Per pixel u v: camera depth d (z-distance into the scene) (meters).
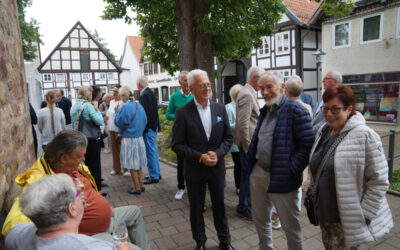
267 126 2.39
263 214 2.52
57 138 2.01
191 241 3.12
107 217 2.24
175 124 2.78
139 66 37.88
